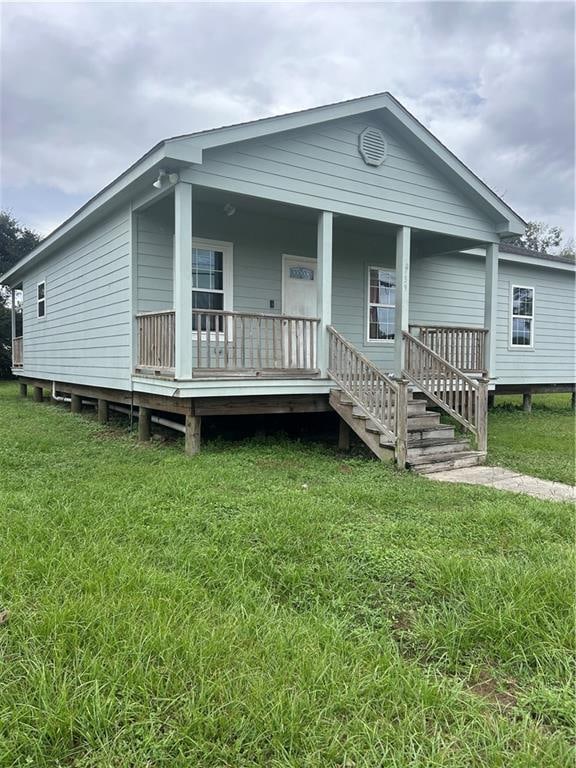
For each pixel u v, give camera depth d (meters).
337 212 7.58
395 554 3.32
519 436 8.91
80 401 11.44
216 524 3.80
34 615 2.43
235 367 6.89
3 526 3.62
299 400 7.41
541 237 49.03
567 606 2.61
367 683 2.04
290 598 2.83
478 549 3.50
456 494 4.95
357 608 2.74
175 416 9.30
